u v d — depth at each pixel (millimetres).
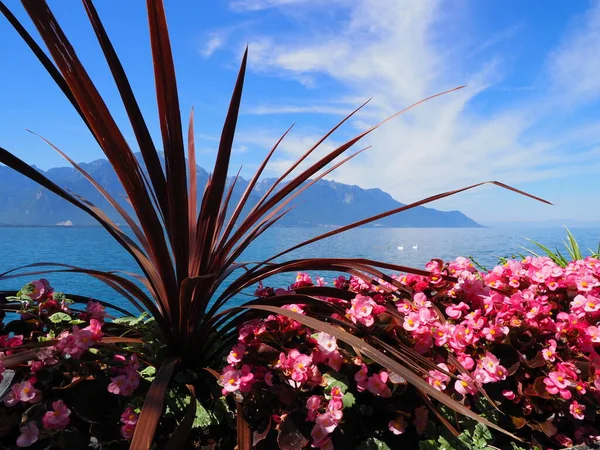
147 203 1271
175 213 1341
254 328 1572
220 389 1456
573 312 1941
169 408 1393
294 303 1679
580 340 1778
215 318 1554
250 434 1256
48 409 1246
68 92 1311
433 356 1586
